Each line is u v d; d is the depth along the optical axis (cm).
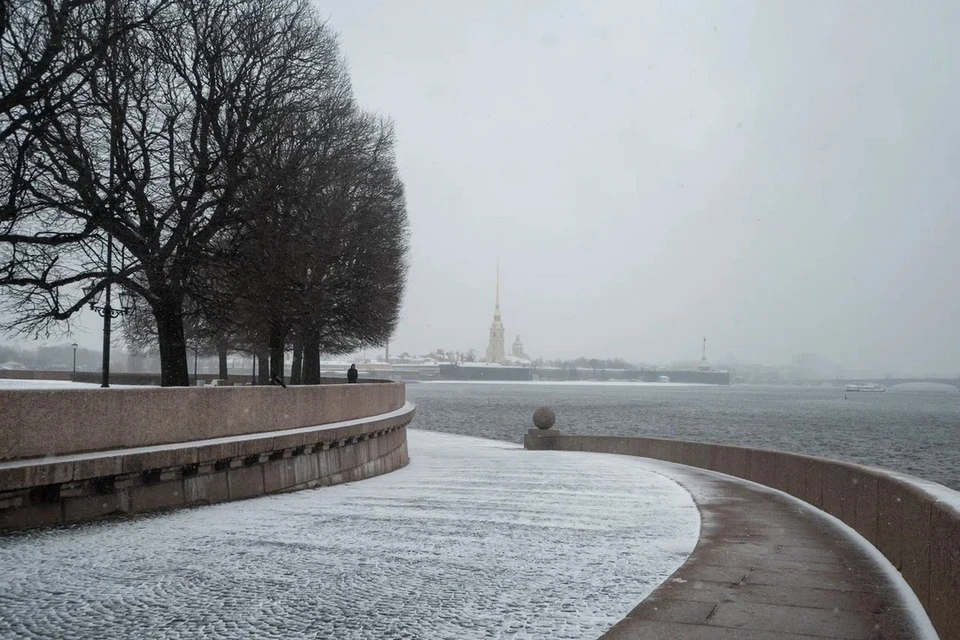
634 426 9188
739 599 880
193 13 3069
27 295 2914
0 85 2419
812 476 1712
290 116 3534
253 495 1841
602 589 955
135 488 1518
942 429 9738
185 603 896
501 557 1135
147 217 3039
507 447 4369
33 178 2525
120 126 2828
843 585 945
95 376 5972
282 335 3703
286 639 772
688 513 1559
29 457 1370
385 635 782
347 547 1203
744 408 15525
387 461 2786
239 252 3225
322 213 4206
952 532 732
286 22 3600
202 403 1780
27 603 896
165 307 3078
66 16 2345
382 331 5672
